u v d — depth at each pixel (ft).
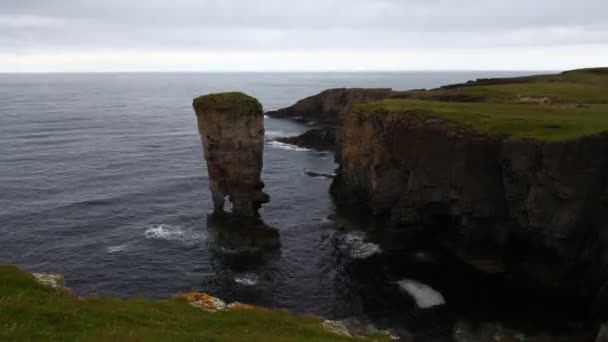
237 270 179.63
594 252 160.66
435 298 158.81
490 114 213.05
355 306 154.40
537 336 134.92
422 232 205.36
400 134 209.87
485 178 184.75
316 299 159.33
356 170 254.06
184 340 75.05
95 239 206.59
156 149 422.41
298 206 257.14
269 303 156.97
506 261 180.96
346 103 522.88
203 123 230.68
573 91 306.96
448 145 192.44
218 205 240.94
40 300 82.79
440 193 197.26
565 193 160.76
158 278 172.86
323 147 417.49
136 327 78.13
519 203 173.78
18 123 587.27
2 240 203.00
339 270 180.14
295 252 196.24
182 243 203.92
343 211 246.47
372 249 198.49
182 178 312.09
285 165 354.74
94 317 79.56
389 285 168.25
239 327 89.45
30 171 321.93
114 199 262.26
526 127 184.14
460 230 192.34
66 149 409.28
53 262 184.14
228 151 231.30
